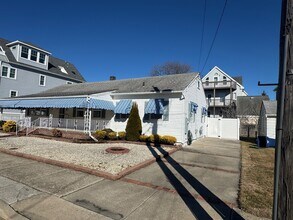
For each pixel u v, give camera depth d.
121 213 4.41
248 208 4.81
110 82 22.72
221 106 37.97
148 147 12.69
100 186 5.93
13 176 6.54
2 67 25.95
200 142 17.58
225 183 6.59
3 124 18.61
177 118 14.74
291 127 2.60
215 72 44.12
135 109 15.02
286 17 2.73
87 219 4.13
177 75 19.72
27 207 4.57
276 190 2.71
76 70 39.72
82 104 14.59
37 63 30.12
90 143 13.45
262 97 41.34
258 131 25.69
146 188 5.91
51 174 6.86
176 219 4.23
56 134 15.38
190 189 5.95
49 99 17.23
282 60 2.75
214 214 4.49
